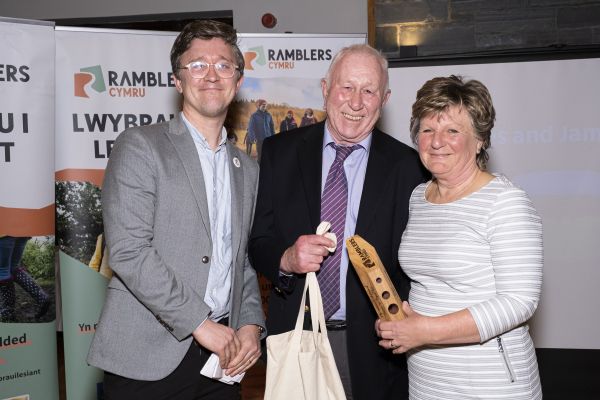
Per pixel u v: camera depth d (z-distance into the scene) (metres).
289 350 1.88
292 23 4.33
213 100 1.92
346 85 2.07
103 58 3.20
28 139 2.87
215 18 4.39
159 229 1.84
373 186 2.11
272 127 3.49
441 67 3.68
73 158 3.15
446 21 4.17
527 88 3.63
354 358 2.06
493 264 1.64
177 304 1.75
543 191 3.64
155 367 1.82
